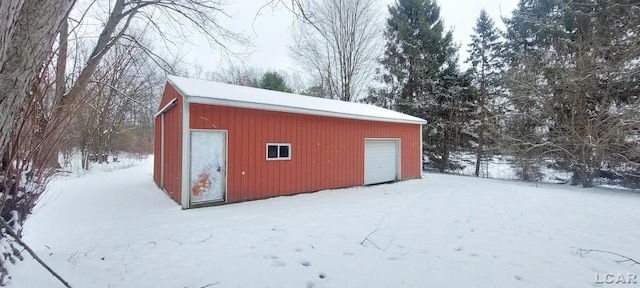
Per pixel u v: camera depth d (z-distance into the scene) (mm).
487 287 2803
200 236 4180
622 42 9836
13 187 2264
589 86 10266
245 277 2926
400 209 6152
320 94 20719
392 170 10992
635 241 4152
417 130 12094
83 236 4152
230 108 6734
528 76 11859
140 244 3820
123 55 4973
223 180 6652
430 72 17219
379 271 3131
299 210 6008
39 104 2324
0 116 1637
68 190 8016
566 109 11234
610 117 9586
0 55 1483
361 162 9750
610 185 10812
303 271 3096
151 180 10258
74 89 2959
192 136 6227
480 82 17062
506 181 12211
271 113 7449
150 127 23156
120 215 5484
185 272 2998
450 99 17250
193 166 6234
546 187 10188
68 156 9578
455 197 7680
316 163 8445
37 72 1890
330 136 8828
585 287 2818
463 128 16781
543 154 11383
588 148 10148
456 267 3246
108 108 12195
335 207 6344
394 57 18422
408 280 2932
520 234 4469
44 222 4902
